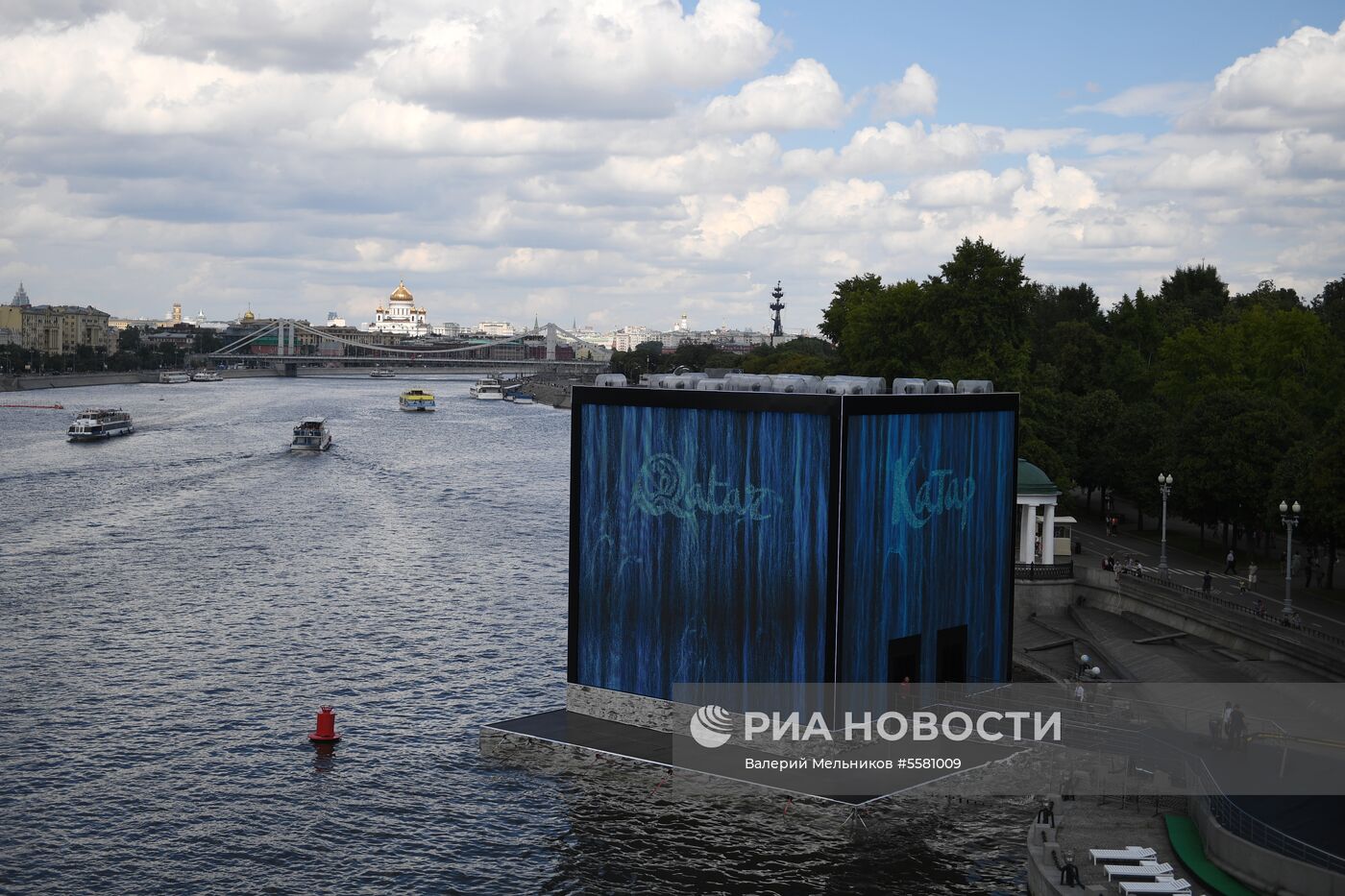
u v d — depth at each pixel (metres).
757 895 64.00
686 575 81.25
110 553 156.75
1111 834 64.25
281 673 103.44
